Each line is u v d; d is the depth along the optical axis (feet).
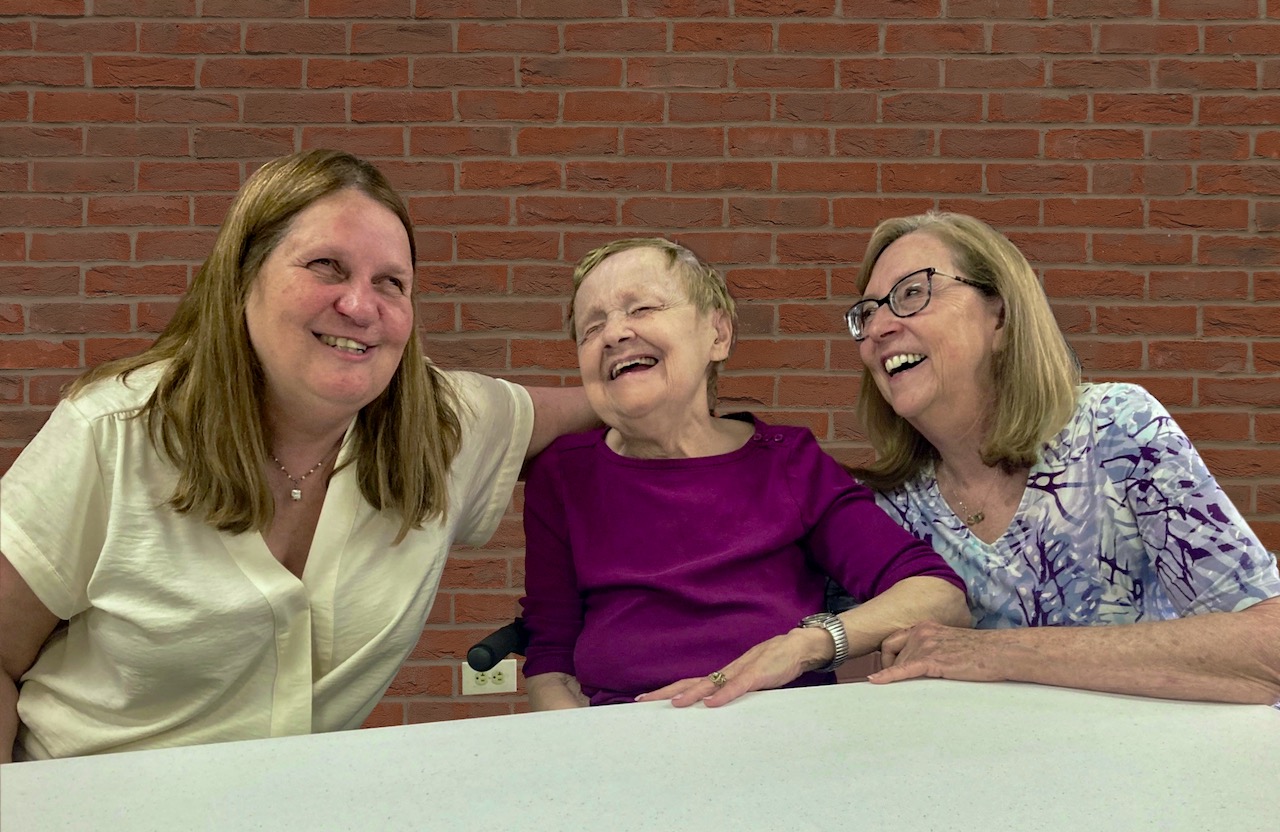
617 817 2.13
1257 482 9.22
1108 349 9.30
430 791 2.27
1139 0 9.30
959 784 2.32
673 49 9.34
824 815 2.15
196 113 9.25
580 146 9.32
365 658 3.83
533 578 4.54
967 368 4.39
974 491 4.62
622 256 4.45
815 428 9.30
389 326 3.48
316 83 9.29
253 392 3.54
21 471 3.39
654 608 4.11
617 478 4.42
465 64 9.32
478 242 9.33
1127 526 4.18
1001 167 9.32
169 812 2.15
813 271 9.32
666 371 4.33
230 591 3.52
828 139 9.32
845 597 4.54
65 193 9.19
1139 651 3.22
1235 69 9.30
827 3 9.31
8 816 2.13
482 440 4.35
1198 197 9.29
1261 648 3.20
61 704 3.62
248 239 3.45
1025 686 3.19
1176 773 2.40
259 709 3.72
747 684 3.18
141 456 3.48
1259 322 9.25
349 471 3.79
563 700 4.21
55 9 9.19
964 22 9.32
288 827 2.08
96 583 3.43
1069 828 2.09
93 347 9.19
